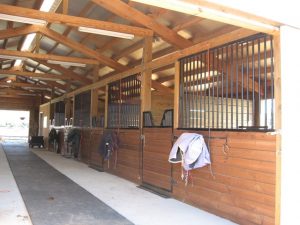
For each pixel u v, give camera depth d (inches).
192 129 187.9
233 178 155.6
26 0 299.4
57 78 508.1
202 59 188.1
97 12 298.0
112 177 283.1
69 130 465.1
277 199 133.3
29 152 519.5
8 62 585.9
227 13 123.6
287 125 136.3
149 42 275.1
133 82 278.2
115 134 296.2
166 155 213.9
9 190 214.5
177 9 118.0
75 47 356.8
